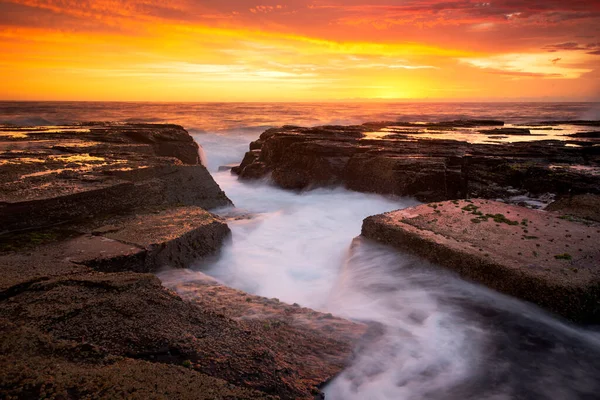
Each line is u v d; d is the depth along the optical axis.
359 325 4.13
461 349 4.03
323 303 5.26
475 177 10.76
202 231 6.12
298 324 4.05
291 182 12.98
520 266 4.82
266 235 8.01
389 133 18.78
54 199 6.07
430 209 7.02
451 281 5.28
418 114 68.44
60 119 52.66
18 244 5.19
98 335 3.04
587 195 7.75
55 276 4.05
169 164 8.73
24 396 2.32
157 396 2.44
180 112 75.00
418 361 3.81
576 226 6.17
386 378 3.54
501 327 4.41
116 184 6.96
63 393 2.37
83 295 3.56
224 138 29.91
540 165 10.39
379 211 10.22
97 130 14.62
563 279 4.50
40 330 3.00
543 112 77.75
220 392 2.59
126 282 3.80
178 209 7.12
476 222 6.31
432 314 4.70
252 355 3.12
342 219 9.46
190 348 3.03
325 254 7.09
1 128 16.08
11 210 5.67
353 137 15.61
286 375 3.07
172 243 5.55
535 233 5.86
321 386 3.20
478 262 5.04
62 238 5.50
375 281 5.52
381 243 6.25
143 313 3.37
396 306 4.91
